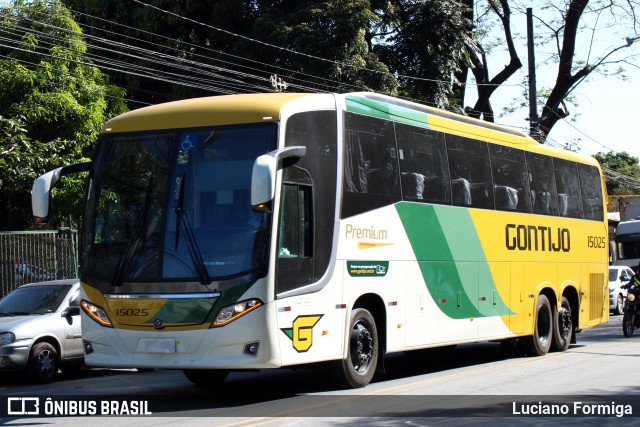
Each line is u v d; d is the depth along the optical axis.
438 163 13.46
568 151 18.50
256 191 9.07
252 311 9.66
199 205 10.03
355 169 11.45
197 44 28.84
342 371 11.27
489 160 14.95
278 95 10.80
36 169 20.34
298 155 9.86
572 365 14.45
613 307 31.55
